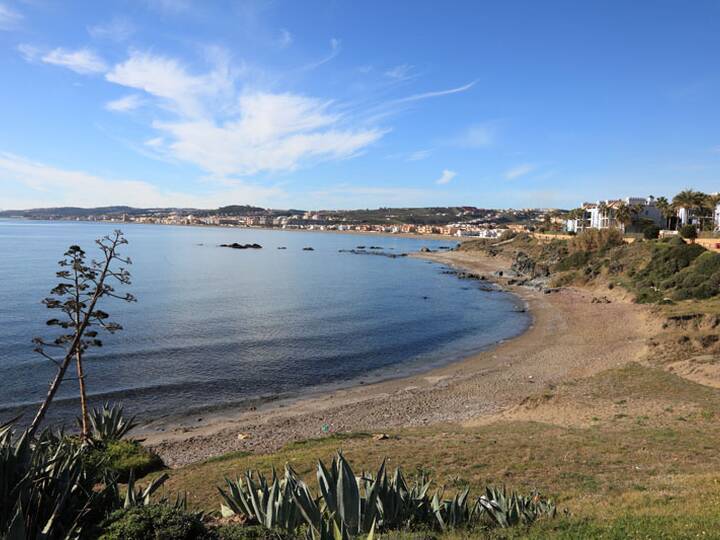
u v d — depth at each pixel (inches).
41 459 289.9
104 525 249.4
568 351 1561.3
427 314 2349.9
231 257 5398.6
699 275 2203.5
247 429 967.0
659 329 1658.5
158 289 2878.9
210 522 313.3
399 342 1775.3
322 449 734.5
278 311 2304.4
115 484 295.7
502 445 700.7
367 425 983.0
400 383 1302.9
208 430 964.0
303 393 1222.3
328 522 257.4
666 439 706.2
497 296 2955.2
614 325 1879.9
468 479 553.6
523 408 1013.8
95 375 1289.4
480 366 1454.2
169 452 845.8
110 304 2313.0
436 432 861.8
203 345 1620.3
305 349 1633.9
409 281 3688.5
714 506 369.4
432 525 346.9
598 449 661.9
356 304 2586.1
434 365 1492.4
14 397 1108.5
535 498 444.8
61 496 255.1
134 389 1199.6
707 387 1024.2
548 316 2252.7
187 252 5846.5
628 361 1362.0
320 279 3676.2
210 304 2427.4
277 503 306.2
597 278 2970.0
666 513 360.8
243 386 1257.4
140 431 963.3
